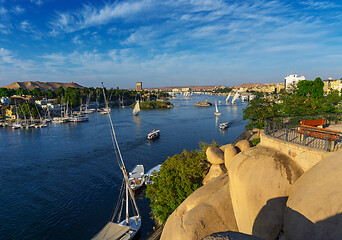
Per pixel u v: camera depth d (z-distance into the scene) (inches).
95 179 1857.8
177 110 7731.3
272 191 431.2
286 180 437.4
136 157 2443.4
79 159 2410.2
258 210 432.1
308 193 353.7
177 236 505.0
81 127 4628.4
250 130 2508.6
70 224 1266.0
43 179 1886.1
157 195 1131.3
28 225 1261.1
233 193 525.7
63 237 1163.3
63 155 2573.8
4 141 3408.0
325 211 307.3
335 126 778.2
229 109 7682.1
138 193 1603.1
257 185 450.9
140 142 3122.5
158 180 1176.2
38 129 4534.9
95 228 1226.0
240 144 887.7
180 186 1079.0
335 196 309.0
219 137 3304.6
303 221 331.3
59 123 5349.4
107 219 1300.4
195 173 1104.2
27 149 2876.5
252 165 486.9
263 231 416.2
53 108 7130.9
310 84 2196.1
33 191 1669.5
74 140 3356.3
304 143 485.1
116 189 1665.8
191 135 3476.9
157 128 4180.6
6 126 5064.0
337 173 338.0
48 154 2628.0
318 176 364.8
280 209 410.6
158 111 7514.8
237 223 513.0
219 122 4731.8
